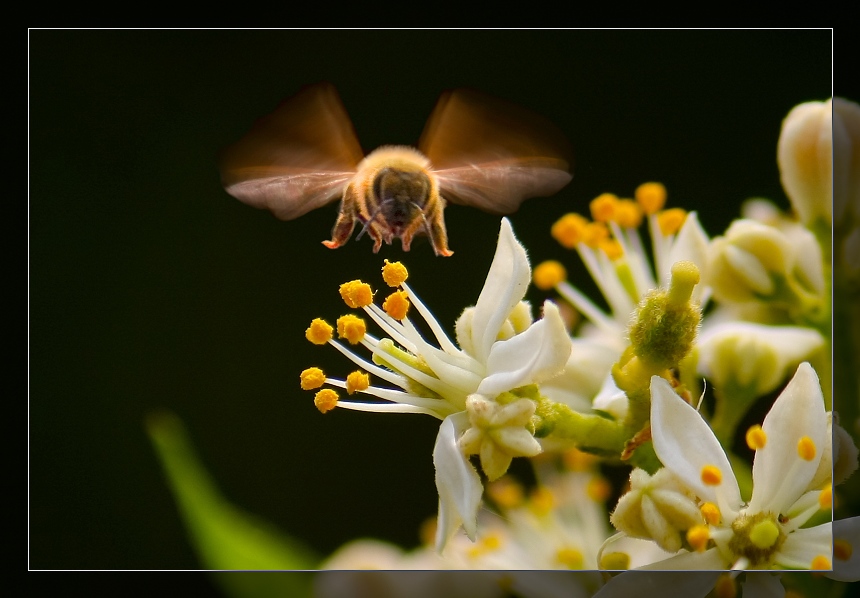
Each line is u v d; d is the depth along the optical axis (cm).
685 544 20
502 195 22
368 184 21
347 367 25
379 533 25
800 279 22
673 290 20
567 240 23
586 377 22
